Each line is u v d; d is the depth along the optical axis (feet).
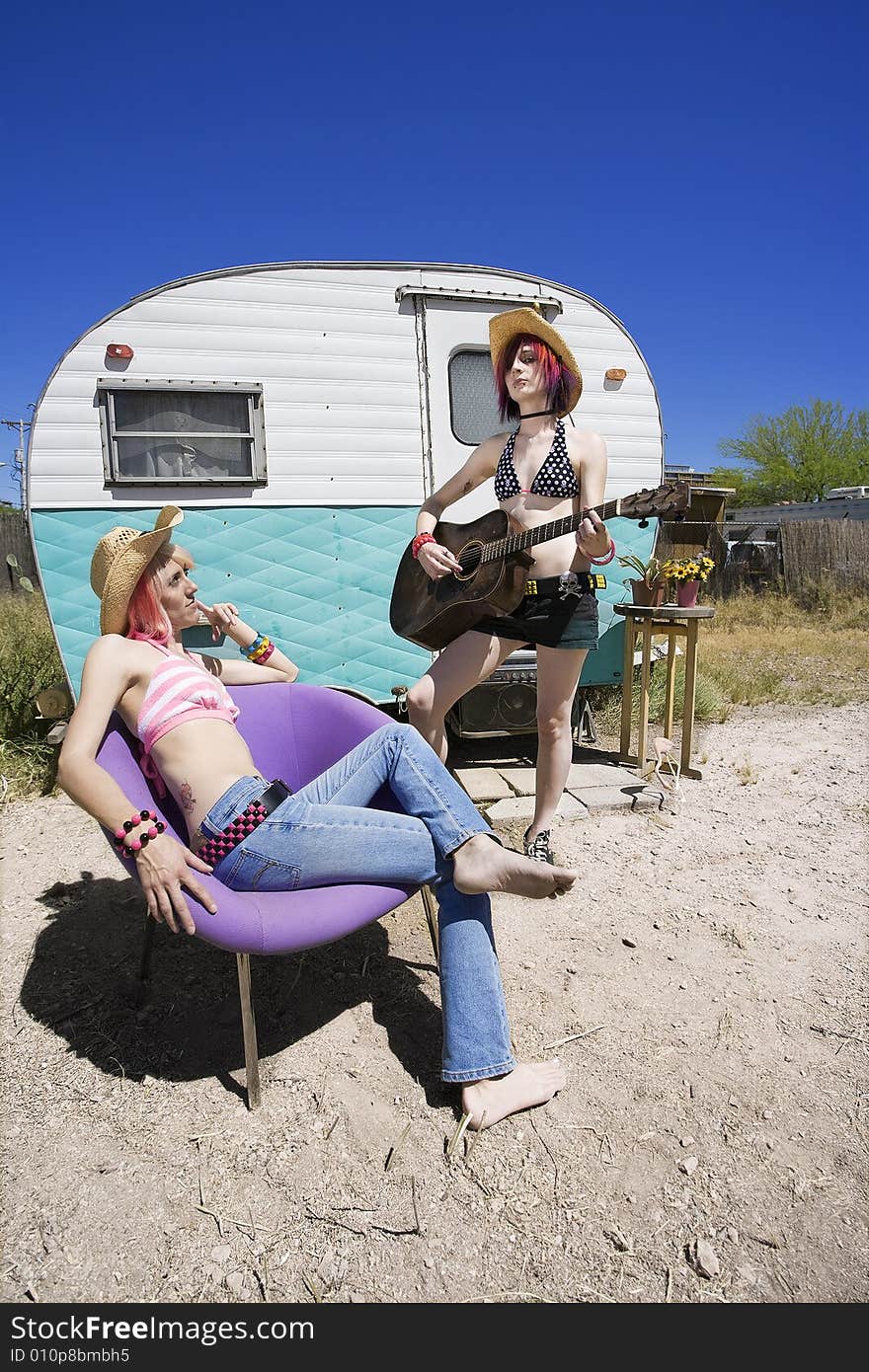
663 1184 6.36
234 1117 7.02
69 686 14.10
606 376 16.55
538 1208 6.14
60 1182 6.35
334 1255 5.77
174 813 7.88
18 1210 6.10
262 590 14.79
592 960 9.40
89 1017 8.38
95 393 13.67
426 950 9.66
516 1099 7.02
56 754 15.72
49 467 13.61
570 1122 6.97
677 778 15.64
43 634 20.31
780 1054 7.86
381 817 7.11
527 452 10.07
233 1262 5.71
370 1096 7.27
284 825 6.84
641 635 17.46
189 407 14.14
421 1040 8.02
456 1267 5.69
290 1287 5.55
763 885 11.33
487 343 15.67
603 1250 5.82
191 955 9.46
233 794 6.96
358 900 6.92
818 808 14.29
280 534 14.80
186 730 7.15
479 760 16.60
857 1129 6.94
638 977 9.08
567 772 11.25
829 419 105.09
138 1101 7.22
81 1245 5.83
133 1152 6.65
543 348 9.79
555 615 10.07
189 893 6.30
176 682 7.27
